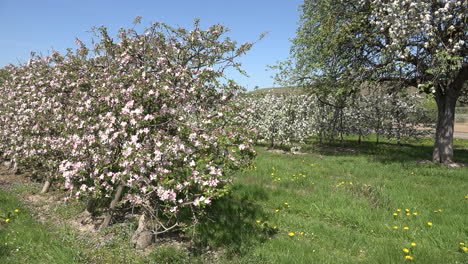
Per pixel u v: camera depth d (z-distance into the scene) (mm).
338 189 8211
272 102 18094
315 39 15523
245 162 4508
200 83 4461
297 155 15742
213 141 4184
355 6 14297
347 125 21172
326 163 12992
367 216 6219
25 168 9680
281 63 16250
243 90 4773
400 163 12875
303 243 4926
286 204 6980
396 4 10664
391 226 5734
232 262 4277
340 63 14703
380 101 19938
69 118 5871
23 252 4281
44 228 5180
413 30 11047
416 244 4895
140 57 5141
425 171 11242
